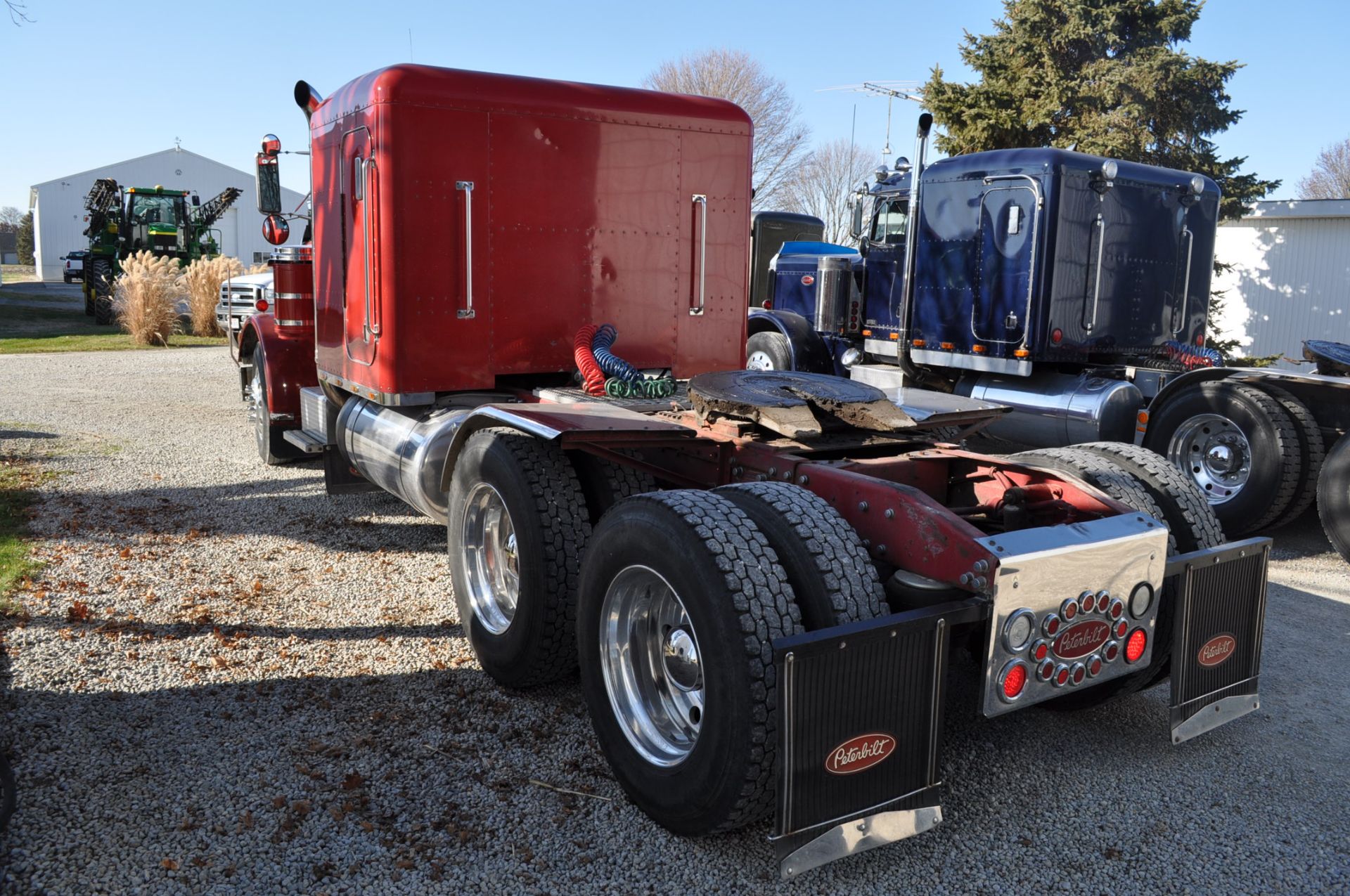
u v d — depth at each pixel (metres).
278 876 2.59
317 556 5.49
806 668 2.38
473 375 4.99
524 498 3.57
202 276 20.14
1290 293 16.58
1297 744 3.49
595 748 3.35
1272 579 5.66
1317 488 5.99
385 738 3.38
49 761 3.15
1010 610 2.62
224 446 8.60
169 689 3.74
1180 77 15.43
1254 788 3.17
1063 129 16.34
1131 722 3.66
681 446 3.66
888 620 2.51
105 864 2.62
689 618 2.67
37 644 4.13
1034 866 2.71
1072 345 7.72
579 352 4.94
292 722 3.49
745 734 2.52
